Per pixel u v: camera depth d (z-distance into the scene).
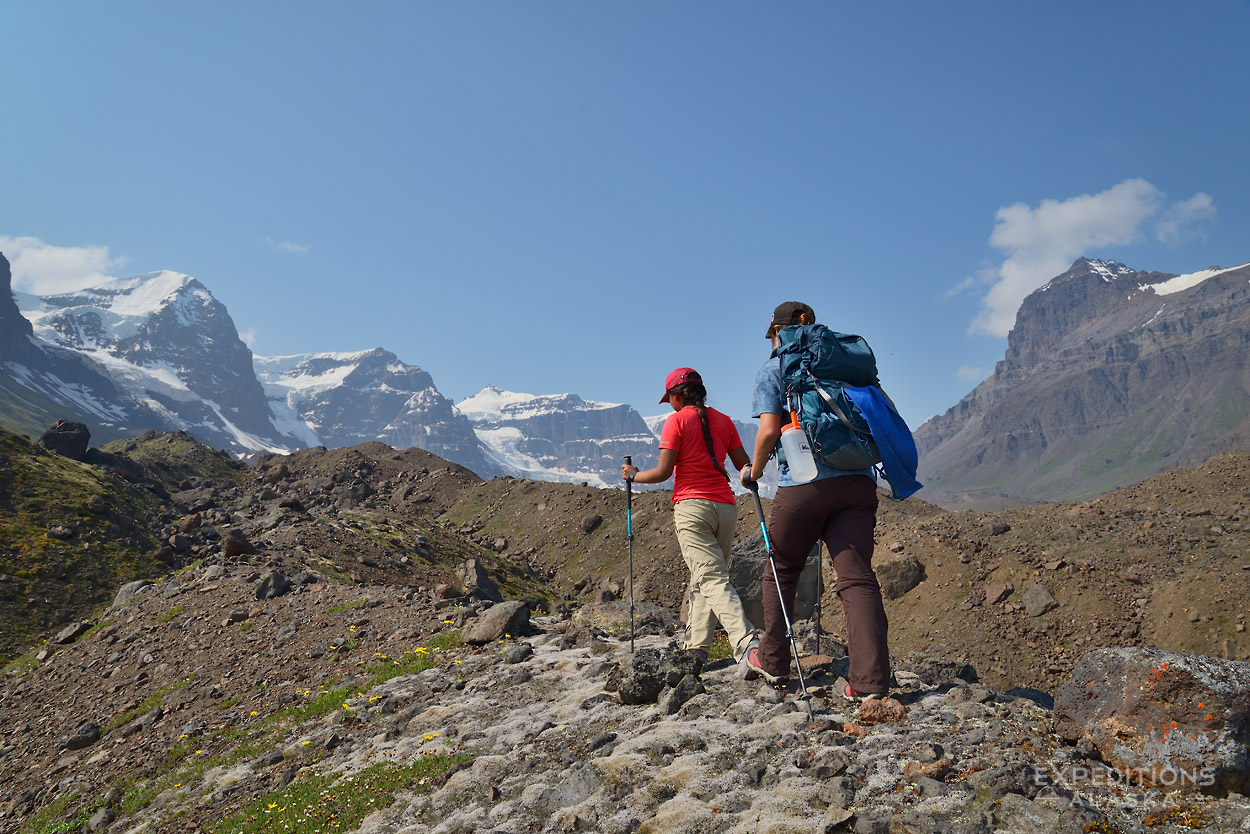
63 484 37.56
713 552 6.64
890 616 34.09
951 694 5.08
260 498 55.41
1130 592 30.58
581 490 55.03
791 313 5.49
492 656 9.35
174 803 7.86
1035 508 46.78
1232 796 3.34
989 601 31.94
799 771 4.25
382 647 12.21
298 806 6.17
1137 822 3.30
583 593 42.91
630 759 4.91
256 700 11.30
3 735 13.37
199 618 16.25
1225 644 26.72
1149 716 3.69
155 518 39.31
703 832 3.89
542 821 4.57
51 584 30.09
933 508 52.88
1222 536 35.66
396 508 61.59
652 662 6.39
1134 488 47.25
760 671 5.89
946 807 3.59
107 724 12.42
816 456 5.03
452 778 5.60
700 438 6.80
